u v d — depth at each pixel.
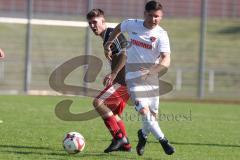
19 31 137.75
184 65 127.88
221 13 149.25
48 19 122.19
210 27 147.38
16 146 38.97
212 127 56.25
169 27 142.25
